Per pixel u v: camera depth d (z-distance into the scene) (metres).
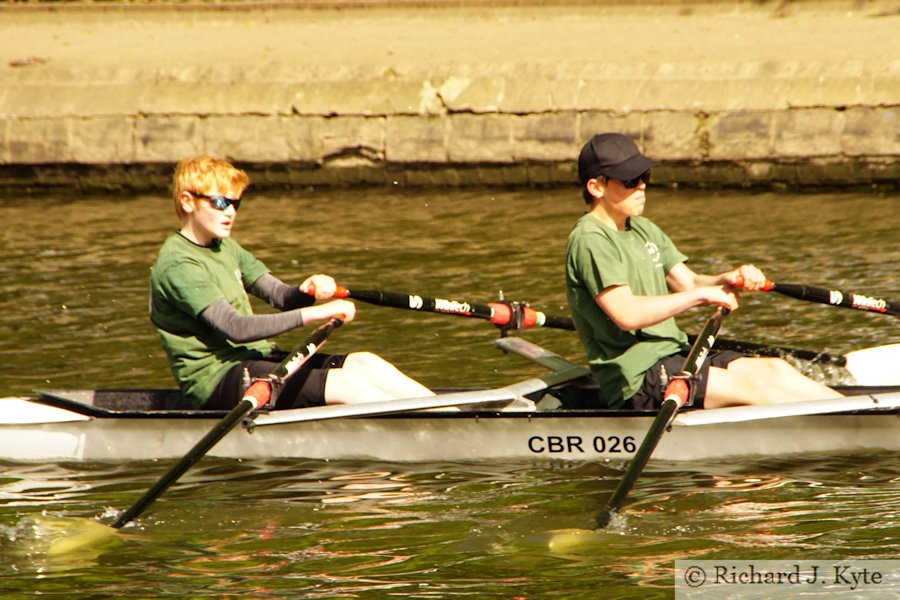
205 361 19.80
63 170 56.41
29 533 17.08
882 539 16.08
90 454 20.50
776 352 21.22
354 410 19.17
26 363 26.66
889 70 48.41
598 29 61.06
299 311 18.97
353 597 14.88
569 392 21.03
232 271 19.89
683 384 17.91
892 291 30.55
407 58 56.16
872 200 45.56
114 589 15.30
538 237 40.38
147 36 66.31
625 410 19.09
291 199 52.25
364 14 68.06
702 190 50.22
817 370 21.53
